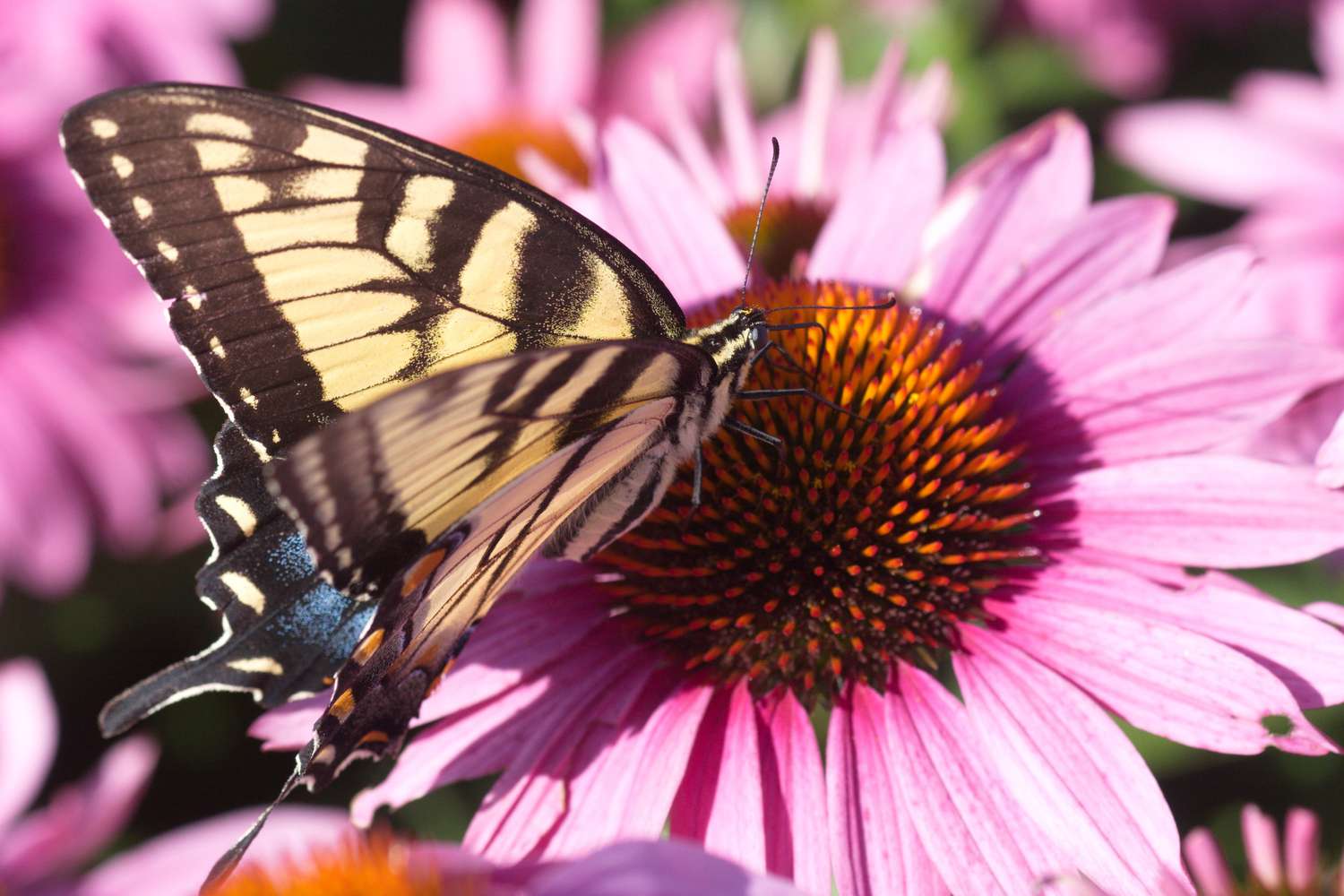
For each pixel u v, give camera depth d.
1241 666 0.42
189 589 0.54
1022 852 0.42
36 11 0.55
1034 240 0.46
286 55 0.61
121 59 0.55
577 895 0.40
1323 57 0.53
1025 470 0.44
